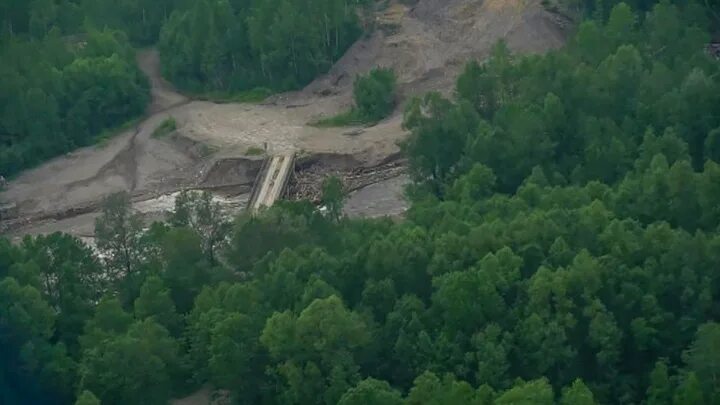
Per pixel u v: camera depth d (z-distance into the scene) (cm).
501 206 18012
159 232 18125
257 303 16225
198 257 17762
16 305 16550
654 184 17400
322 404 15150
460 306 15400
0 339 16588
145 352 15688
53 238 17938
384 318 16000
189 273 17612
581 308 15425
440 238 16625
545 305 15400
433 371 15212
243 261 17750
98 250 19100
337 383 15038
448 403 14312
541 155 19825
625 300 15512
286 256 16875
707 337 14438
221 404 16088
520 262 15950
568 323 15238
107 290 17825
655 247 16075
